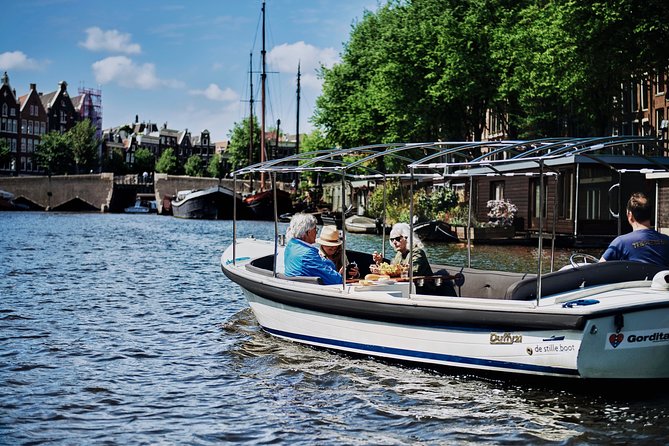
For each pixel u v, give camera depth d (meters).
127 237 33.47
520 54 30.77
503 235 27.34
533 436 5.89
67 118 113.81
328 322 8.40
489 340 7.09
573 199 27.67
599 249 25.20
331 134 46.44
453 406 6.66
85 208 83.38
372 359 8.12
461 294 8.63
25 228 40.75
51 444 5.75
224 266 10.19
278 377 7.64
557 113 33.78
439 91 33.53
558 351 6.66
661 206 25.52
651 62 25.78
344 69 45.47
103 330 10.18
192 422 6.27
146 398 6.95
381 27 42.03
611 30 25.39
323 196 63.09
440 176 9.09
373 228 35.06
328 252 9.33
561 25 26.19
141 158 119.38
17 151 103.81
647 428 6.05
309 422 6.27
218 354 8.69
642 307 6.43
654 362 6.64
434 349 7.51
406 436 5.93
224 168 116.81
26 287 14.62
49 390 7.20
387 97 36.69
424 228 28.56
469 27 33.19
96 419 6.34
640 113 38.59
